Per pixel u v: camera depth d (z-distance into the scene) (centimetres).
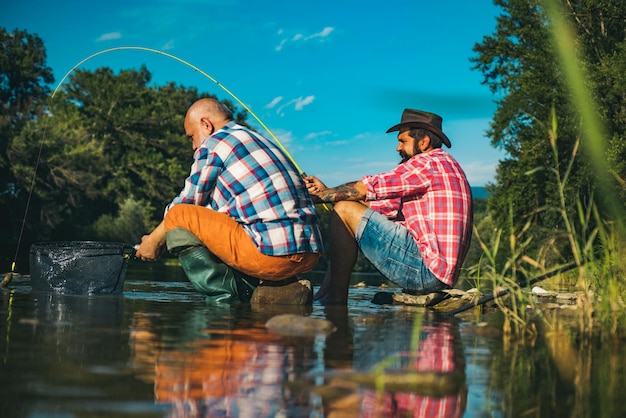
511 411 150
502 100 2534
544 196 2317
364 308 436
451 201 473
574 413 150
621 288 336
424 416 144
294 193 442
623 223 322
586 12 2183
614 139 1891
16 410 136
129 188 5178
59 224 3984
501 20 2627
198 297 470
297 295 447
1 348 210
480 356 226
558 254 373
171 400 149
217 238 428
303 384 169
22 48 5234
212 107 465
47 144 3859
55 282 459
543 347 254
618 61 2050
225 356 207
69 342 226
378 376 177
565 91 2208
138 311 348
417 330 300
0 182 3656
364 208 486
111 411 138
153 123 5631
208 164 435
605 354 238
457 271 473
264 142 450
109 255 470
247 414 140
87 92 5634
